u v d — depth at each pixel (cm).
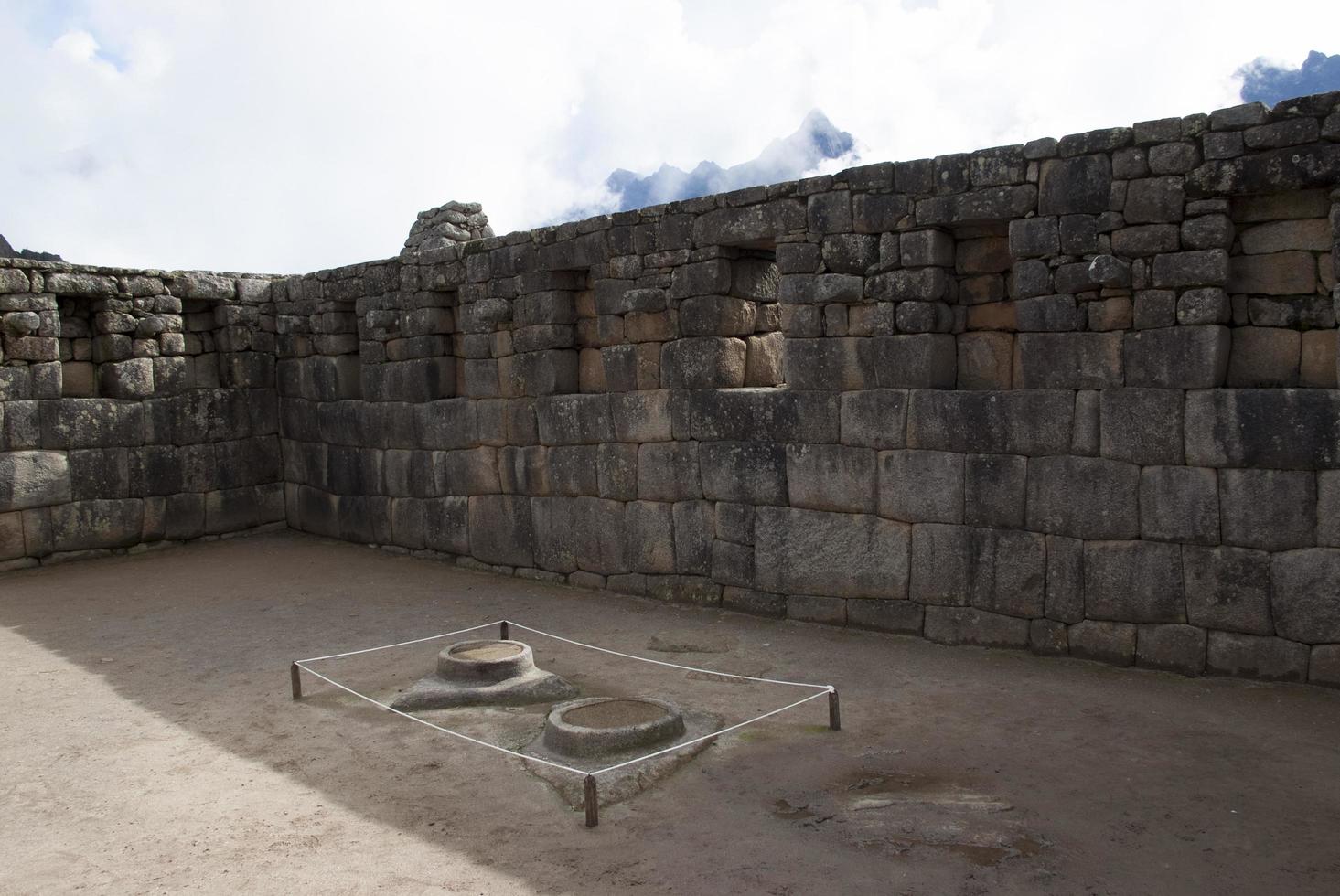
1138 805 562
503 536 1245
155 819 586
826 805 574
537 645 938
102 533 1420
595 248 1092
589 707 694
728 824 555
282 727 736
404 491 1377
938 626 878
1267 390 716
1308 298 727
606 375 1102
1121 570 783
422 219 1495
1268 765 606
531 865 519
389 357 1384
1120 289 772
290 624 1041
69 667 904
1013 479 831
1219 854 507
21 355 1345
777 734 683
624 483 1099
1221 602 743
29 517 1357
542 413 1172
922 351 870
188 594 1189
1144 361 763
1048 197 797
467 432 1272
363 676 859
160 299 1466
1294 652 719
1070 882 484
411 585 1207
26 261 1345
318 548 1462
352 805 599
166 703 797
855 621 930
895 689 768
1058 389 806
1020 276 818
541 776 621
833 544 938
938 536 873
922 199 859
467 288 1246
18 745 709
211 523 1530
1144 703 713
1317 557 706
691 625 977
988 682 773
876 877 495
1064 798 573
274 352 1591
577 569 1166
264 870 521
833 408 926
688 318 1023
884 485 901
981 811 559
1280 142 700
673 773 624
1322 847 511
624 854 527
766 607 989
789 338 948
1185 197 741
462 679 791
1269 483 720
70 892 505
